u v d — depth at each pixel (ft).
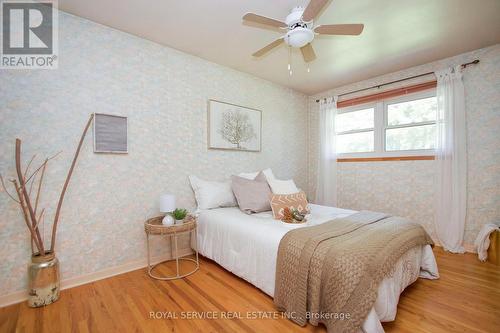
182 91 8.57
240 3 5.96
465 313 5.19
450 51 8.74
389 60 9.41
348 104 12.10
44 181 6.00
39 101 5.95
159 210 8.01
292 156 13.06
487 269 7.37
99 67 6.81
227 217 7.39
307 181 13.99
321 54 8.86
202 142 9.16
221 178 9.80
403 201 10.40
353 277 4.21
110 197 7.04
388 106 11.02
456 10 6.35
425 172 9.82
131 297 5.87
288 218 6.66
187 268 7.62
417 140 10.14
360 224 6.26
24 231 5.77
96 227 6.79
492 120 8.44
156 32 7.31
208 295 5.97
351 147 12.26
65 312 5.26
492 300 5.67
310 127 13.99
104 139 6.85
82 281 6.53
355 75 10.95
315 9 4.83
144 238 7.70
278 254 5.33
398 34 7.53
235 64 9.70
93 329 4.72
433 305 5.49
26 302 5.66
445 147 9.15
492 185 8.47
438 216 9.32
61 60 6.23
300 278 4.83
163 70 8.09
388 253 4.75
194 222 7.29
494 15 6.57
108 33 6.97
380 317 4.54
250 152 10.91
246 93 10.68
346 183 12.27
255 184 8.75
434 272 6.67
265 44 8.04
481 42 8.11
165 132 8.15
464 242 9.02
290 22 5.43
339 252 4.55
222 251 7.09
